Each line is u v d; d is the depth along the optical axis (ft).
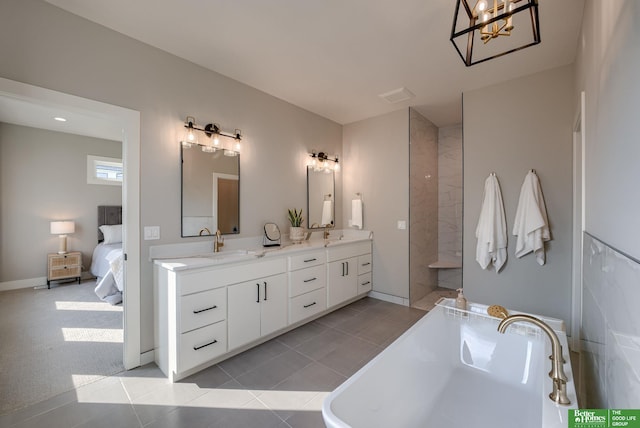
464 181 10.61
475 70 9.05
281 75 9.43
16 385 6.43
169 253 7.97
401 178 12.51
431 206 14.53
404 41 7.55
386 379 4.80
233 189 9.61
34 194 14.62
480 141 10.25
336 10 6.36
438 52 8.06
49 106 6.27
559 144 8.77
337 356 7.99
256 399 6.13
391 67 8.91
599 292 4.01
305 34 7.24
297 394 6.31
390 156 12.86
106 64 6.91
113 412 5.66
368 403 4.35
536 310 9.15
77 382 6.60
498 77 9.51
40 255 14.73
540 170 9.07
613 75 3.57
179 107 8.26
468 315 6.75
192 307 6.86
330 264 11.09
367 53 8.13
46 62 6.09
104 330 9.29
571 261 8.56
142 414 5.62
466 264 10.57
